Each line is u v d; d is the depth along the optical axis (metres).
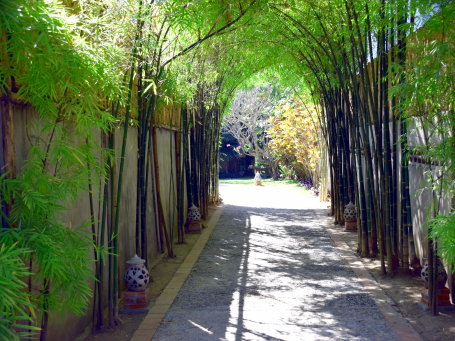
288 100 18.06
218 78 8.84
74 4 2.92
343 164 8.10
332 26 5.82
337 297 4.11
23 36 1.92
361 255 5.74
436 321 3.44
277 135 18.84
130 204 4.86
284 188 17.81
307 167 17.30
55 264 2.00
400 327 3.35
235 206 11.73
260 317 3.62
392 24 4.39
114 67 2.62
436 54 3.12
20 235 2.01
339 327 3.37
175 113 7.21
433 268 3.57
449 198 3.82
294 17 6.61
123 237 4.55
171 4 3.64
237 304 3.96
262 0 4.33
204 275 4.98
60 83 2.28
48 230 2.17
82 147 2.51
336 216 8.41
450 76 3.09
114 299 3.54
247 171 26.94
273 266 5.34
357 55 5.25
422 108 3.65
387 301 3.97
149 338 3.25
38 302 2.36
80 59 2.06
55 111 2.32
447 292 3.65
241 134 23.48
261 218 9.46
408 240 4.81
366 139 5.40
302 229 8.02
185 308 3.88
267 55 8.16
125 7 2.95
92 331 3.39
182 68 5.62
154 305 3.97
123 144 3.65
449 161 3.51
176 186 7.63
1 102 2.16
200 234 7.64
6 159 2.17
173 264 5.59
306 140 16.59
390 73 4.05
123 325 3.53
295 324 3.44
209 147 10.23
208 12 4.29
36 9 1.87
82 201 3.44
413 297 4.05
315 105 9.79
